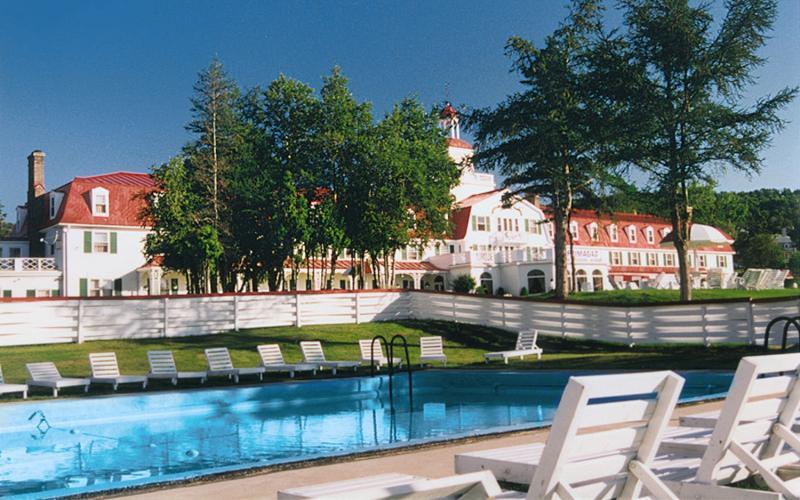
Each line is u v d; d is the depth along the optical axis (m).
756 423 4.97
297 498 3.82
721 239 50.88
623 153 34.47
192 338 29.23
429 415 15.30
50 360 23.78
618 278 74.75
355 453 7.60
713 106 33.56
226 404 17.17
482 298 33.50
